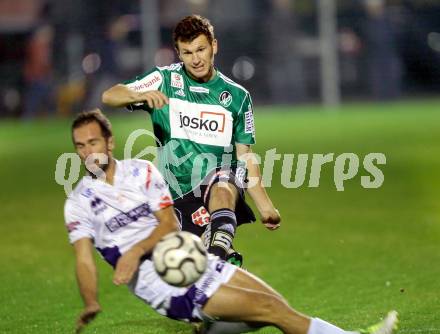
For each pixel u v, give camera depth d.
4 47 65.38
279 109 66.25
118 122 58.72
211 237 17.81
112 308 20.66
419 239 26.70
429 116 59.31
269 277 23.09
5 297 21.84
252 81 66.50
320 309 20.02
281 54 66.19
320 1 64.94
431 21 68.12
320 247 26.12
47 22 63.38
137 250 14.76
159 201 15.11
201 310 15.10
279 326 15.18
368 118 59.44
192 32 18.16
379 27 66.31
